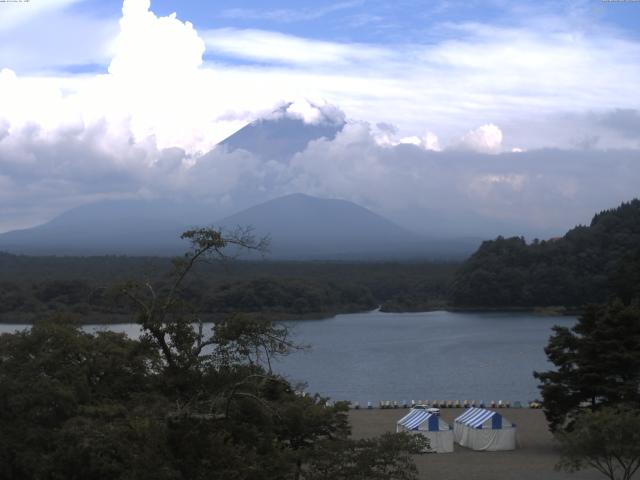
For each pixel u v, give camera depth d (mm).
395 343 137125
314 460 27562
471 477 46188
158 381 28578
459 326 168250
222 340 27859
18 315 136375
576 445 39406
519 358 116438
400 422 58312
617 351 53156
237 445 26609
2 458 28438
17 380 30891
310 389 90438
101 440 26703
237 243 28141
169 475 23781
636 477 44875
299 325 168750
